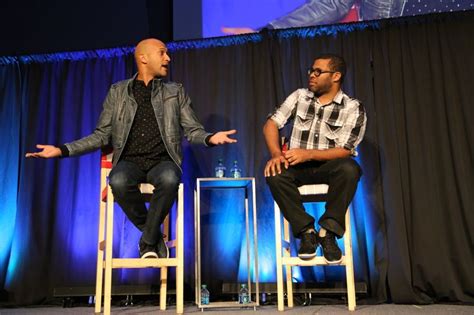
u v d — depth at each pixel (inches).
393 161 110.0
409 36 116.6
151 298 116.6
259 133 118.5
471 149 109.0
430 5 119.8
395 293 104.0
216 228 117.3
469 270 103.7
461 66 113.0
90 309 104.7
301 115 103.4
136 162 96.5
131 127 98.3
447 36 115.2
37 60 128.9
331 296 111.6
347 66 118.0
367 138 113.4
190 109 103.5
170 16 132.7
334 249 88.3
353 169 89.0
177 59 125.5
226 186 113.0
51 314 94.8
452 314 82.7
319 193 96.4
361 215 111.7
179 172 93.8
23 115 126.6
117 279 116.4
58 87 127.3
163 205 90.1
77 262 117.3
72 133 124.3
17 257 117.7
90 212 119.6
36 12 134.6
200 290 98.1
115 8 133.5
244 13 128.4
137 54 102.9
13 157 124.3
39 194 121.0
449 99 111.7
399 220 106.9
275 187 91.4
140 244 91.7
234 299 113.5
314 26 120.0
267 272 114.0
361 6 123.3
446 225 107.0
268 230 115.6
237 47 123.9
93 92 125.9
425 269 105.3
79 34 133.3
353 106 101.0
